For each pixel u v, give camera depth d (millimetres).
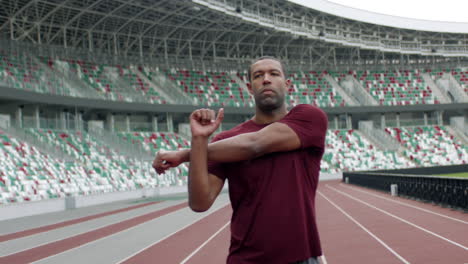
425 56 62406
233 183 2355
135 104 41406
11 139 27875
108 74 42344
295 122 2301
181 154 2363
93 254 10367
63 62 39062
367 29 55781
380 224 13234
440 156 50031
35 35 40438
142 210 22047
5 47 34219
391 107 53844
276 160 2293
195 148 2195
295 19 47531
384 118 55500
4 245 12742
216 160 2229
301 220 2244
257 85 2463
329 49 57094
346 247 9773
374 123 56562
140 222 16859
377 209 17688
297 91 53562
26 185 24219
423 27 56781
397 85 56906
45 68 36906
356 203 20719
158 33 45938
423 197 20203
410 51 58219
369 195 25578
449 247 9234
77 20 39656
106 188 29891
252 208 2281
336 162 47781
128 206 24828
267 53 55031
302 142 2277
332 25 53312
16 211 21125
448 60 62438
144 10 37781
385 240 10422
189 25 44344
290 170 2289
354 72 57500
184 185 36531
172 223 16016
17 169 25219
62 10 36375
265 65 2480
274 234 2225
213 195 2309
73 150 32375
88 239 13008
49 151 30281
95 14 38531
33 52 36750
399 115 56656
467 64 59906
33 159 27453
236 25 45344
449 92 57656
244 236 2295
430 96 56000
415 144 52031
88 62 41469
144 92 43719
